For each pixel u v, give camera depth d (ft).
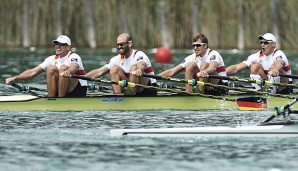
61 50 215.10
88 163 137.80
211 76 216.95
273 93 223.30
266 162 139.13
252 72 230.89
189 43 563.07
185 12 560.20
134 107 216.54
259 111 215.92
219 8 555.69
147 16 556.92
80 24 565.53
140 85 212.64
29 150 149.59
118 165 136.36
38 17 564.30
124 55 219.20
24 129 176.14
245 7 559.79
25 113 207.10
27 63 416.67
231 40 557.74
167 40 559.79
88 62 422.82
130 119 196.13
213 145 155.43
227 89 219.61
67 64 215.51
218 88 217.77
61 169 133.18
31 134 169.17
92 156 143.84
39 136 166.50
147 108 217.15
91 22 562.25
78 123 187.32
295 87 220.23
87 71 362.94
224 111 215.72
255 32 562.66
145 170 132.77
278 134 165.07
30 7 564.71
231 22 556.51
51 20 564.30
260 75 230.27
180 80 214.69
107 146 154.10
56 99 213.05
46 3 563.48
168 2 556.92
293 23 568.00
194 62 220.43
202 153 147.23
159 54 417.49
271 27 564.71
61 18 564.30
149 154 146.00
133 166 135.74
